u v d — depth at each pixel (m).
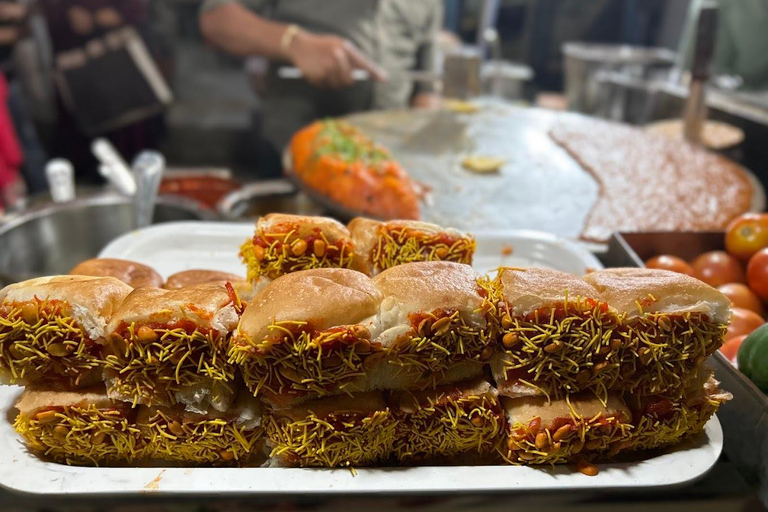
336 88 1.32
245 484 0.33
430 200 0.88
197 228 0.64
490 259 0.63
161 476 0.33
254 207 0.84
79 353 0.34
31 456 0.35
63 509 0.33
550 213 0.87
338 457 0.35
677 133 1.20
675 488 0.35
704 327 0.36
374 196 0.77
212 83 1.52
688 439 0.39
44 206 0.75
